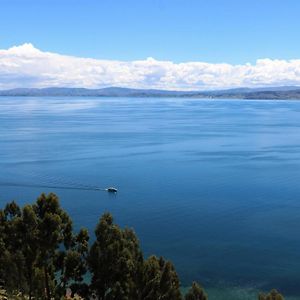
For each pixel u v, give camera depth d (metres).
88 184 140.12
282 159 183.88
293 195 124.88
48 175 151.88
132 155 192.12
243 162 176.50
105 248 43.53
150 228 96.88
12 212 46.78
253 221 101.44
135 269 42.62
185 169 162.75
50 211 42.94
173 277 44.06
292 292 69.25
